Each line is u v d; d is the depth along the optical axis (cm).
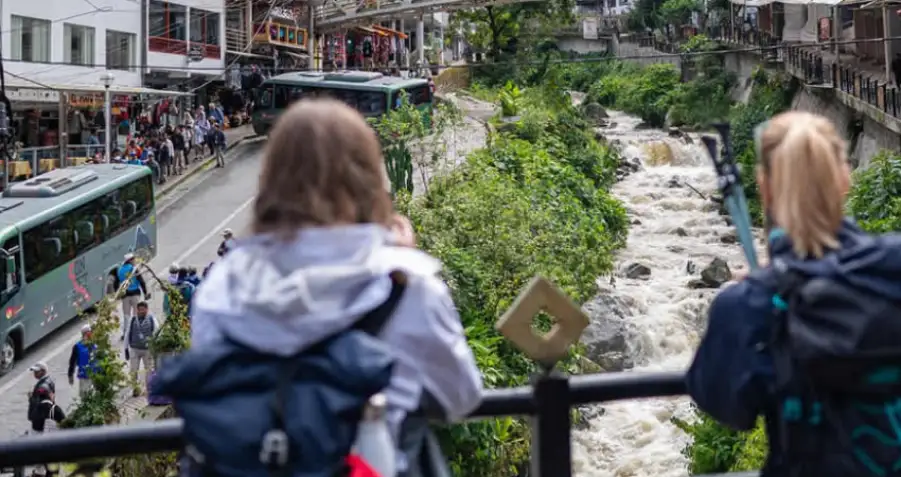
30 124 3353
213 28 4753
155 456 1044
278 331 215
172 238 2889
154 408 1438
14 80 3097
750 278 255
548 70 5875
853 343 228
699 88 4959
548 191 2766
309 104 244
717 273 2491
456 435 1195
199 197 3412
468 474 1219
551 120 3909
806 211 249
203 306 228
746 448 1359
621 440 1750
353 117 244
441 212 1812
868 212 2214
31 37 3369
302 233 229
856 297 232
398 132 2377
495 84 5803
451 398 239
